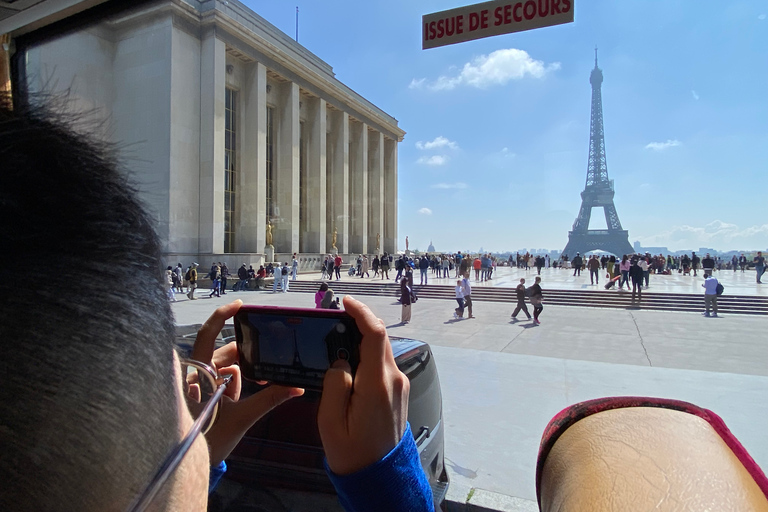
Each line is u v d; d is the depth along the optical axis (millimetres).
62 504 405
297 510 2943
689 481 528
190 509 575
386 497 875
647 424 652
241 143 32062
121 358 463
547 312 19062
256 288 27188
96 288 451
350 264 42500
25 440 387
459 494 4648
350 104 43938
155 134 22938
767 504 503
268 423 3172
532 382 8609
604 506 519
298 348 1065
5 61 2475
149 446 496
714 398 7594
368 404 897
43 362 398
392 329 14617
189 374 1163
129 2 2547
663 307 20219
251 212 31641
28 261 414
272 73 34438
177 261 24484
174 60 23703
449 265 35812
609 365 9891
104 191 508
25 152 450
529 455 5559
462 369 9547
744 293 21562
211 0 26578
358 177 46281
